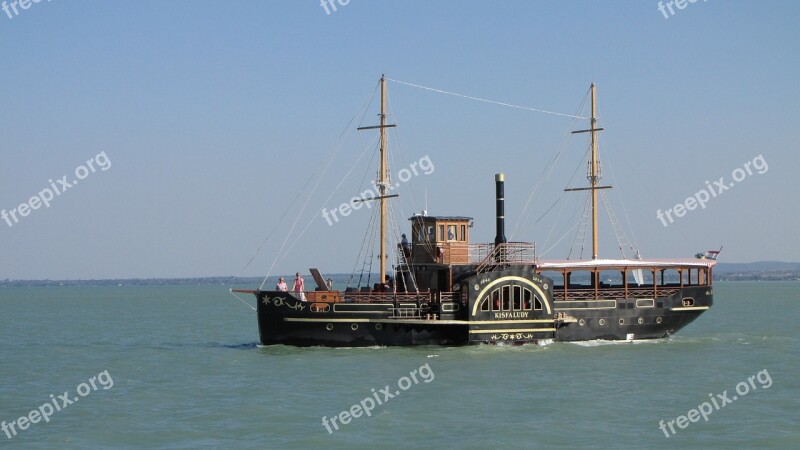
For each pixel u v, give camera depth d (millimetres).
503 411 50844
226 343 92438
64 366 72688
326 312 74438
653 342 82125
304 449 43219
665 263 81750
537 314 76500
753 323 123188
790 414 50156
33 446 44062
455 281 77125
